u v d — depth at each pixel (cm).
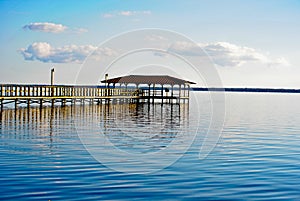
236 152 1182
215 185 789
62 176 833
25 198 679
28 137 1392
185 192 738
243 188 769
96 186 764
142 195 714
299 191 753
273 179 841
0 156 1030
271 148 1263
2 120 2009
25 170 877
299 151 1204
